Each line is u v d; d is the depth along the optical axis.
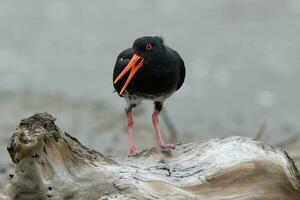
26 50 28.08
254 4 32.88
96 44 28.86
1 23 32.03
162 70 10.70
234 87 22.75
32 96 21.52
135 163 8.29
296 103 21.02
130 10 34.06
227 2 33.31
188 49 27.39
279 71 24.19
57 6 35.12
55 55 27.41
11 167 12.66
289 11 31.66
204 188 7.81
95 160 7.76
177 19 32.03
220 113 19.91
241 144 8.18
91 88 22.95
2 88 22.42
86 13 33.88
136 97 11.03
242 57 26.05
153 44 10.62
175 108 20.30
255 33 28.89
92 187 7.49
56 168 7.39
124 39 29.64
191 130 17.73
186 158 8.32
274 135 17.16
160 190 7.63
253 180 7.86
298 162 12.61
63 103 20.67
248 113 19.94
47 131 7.36
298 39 27.84
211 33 29.50
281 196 7.90
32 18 33.00
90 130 17.02
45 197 7.35
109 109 19.92
